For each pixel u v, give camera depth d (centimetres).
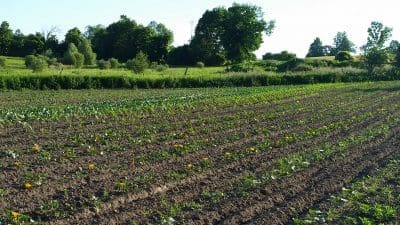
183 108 3222
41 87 4969
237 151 1888
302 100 3900
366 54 7269
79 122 2509
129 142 2005
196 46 11681
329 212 1216
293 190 1415
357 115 2978
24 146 1867
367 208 1241
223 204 1273
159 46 12262
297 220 1145
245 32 11838
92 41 13575
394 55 7750
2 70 6750
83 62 9306
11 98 3922
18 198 1263
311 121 2766
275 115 2964
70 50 9900
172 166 1627
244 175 1549
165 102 3469
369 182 1495
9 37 12369
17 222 1095
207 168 1623
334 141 2153
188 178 1495
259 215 1218
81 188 1360
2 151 1738
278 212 1225
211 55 11662
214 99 3781
